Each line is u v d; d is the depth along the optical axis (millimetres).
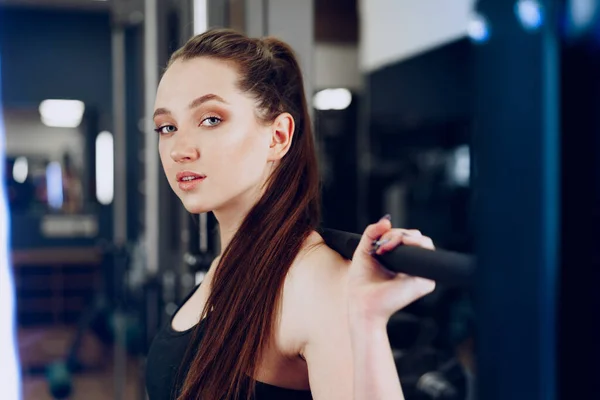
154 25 2307
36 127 6918
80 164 6867
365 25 2285
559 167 259
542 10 263
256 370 872
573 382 257
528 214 268
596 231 250
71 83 6789
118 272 3631
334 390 792
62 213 6832
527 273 268
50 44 6742
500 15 281
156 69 2328
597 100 248
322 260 844
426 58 2264
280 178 987
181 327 1086
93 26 6809
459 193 2371
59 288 6430
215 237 1667
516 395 272
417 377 1850
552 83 260
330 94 2275
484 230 291
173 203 2316
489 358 287
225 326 904
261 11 1782
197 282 1734
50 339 5797
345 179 2271
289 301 845
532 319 266
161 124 991
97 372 4832
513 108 274
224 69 954
